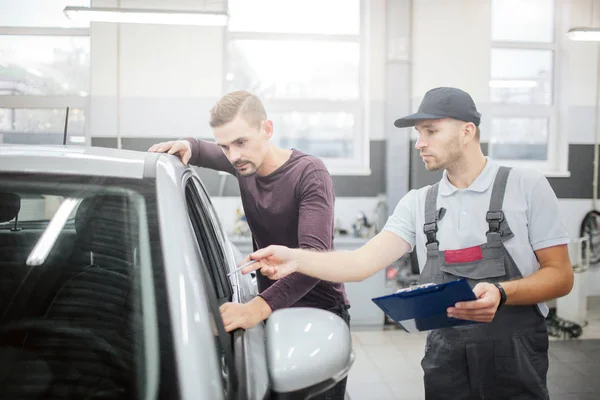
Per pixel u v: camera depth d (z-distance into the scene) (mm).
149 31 4047
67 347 710
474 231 1248
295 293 1076
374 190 4258
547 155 4559
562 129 4469
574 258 3959
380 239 1350
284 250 1078
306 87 4414
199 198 1245
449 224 1280
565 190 4422
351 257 1240
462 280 929
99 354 699
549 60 4488
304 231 1260
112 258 782
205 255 967
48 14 4246
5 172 892
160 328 695
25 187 864
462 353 1261
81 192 864
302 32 4371
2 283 787
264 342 899
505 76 4492
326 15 4363
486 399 1256
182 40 4062
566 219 4430
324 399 1310
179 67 4078
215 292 900
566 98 4418
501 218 1222
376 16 4160
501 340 1229
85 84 4312
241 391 680
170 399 629
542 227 1217
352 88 4430
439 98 1210
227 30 4285
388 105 4113
